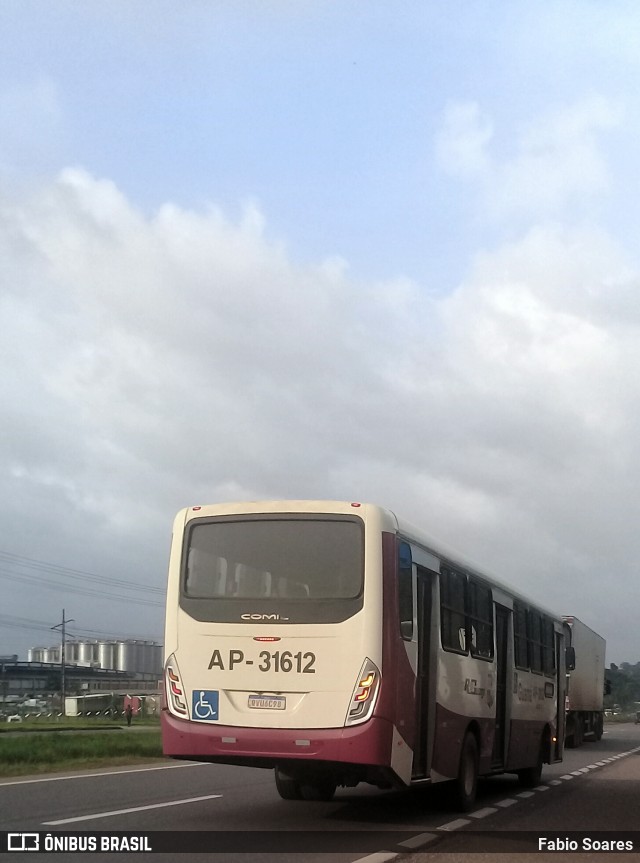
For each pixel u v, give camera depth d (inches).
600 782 776.3
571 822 498.3
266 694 431.8
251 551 450.9
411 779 450.9
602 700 1668.3
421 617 486.9
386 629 431.2
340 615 431.8
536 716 733.9
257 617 440.1
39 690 4013.3
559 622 849.5
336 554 441.1
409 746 443.5
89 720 2053.4
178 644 450.0
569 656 903.1
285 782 550.0
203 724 437.4
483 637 590.9
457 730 526.0
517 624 684.1
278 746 424.2
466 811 538.3
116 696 2498.8
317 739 420.8
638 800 622.5
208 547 458.6
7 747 837.8
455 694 525.0
